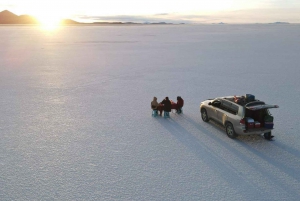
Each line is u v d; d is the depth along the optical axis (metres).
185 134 11.81
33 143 10.92
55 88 20.34
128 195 7.53
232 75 25.06
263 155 9.84
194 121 13.45
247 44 58.69
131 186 7.95
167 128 12.52
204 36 96.25
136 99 17.36
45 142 11.02
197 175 8.52
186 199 7.35
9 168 9.02
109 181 8.21
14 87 20.72
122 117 14.00
